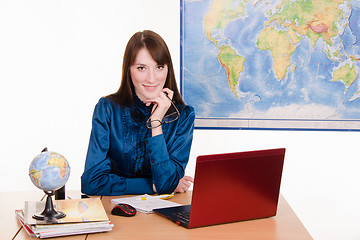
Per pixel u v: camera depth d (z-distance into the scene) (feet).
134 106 7.13
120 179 6.61
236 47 10.68
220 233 4.71
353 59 10.53
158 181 6.57
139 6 10.96
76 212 4.99
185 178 6.91
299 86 10.66
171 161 6.72
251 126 10.83
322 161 10.86
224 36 10.68
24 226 4.80
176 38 10.95
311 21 10.52
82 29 10.99
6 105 10.98
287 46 10.61
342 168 10.85
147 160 7.07
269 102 10.75
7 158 11.07
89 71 11.07
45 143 11.10
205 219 4.90
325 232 11.04
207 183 4.77
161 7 10.92
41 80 11.01
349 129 10.66
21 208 5.79
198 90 10.85
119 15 10.99
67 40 10.99
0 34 10.85
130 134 7.06
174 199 6.25
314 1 10.48
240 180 5.00
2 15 10.83
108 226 4.73
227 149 10.94
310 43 10.56
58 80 11.04
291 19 10.55
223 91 10.80
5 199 6.30
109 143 7.06
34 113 11.05
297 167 10.91
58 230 4.55
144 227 4.91
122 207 5.34
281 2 10.53
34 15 10.89
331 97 10.63
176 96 7.32
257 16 10.60
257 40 10.64
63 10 10.94
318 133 10.78
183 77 10.85
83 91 11.09
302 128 10.75
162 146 6.64
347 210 10.94
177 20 10.91
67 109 11.09
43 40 10.94
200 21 10.71
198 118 10.91
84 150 11.16
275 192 5.32
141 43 6.94
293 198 11.01
